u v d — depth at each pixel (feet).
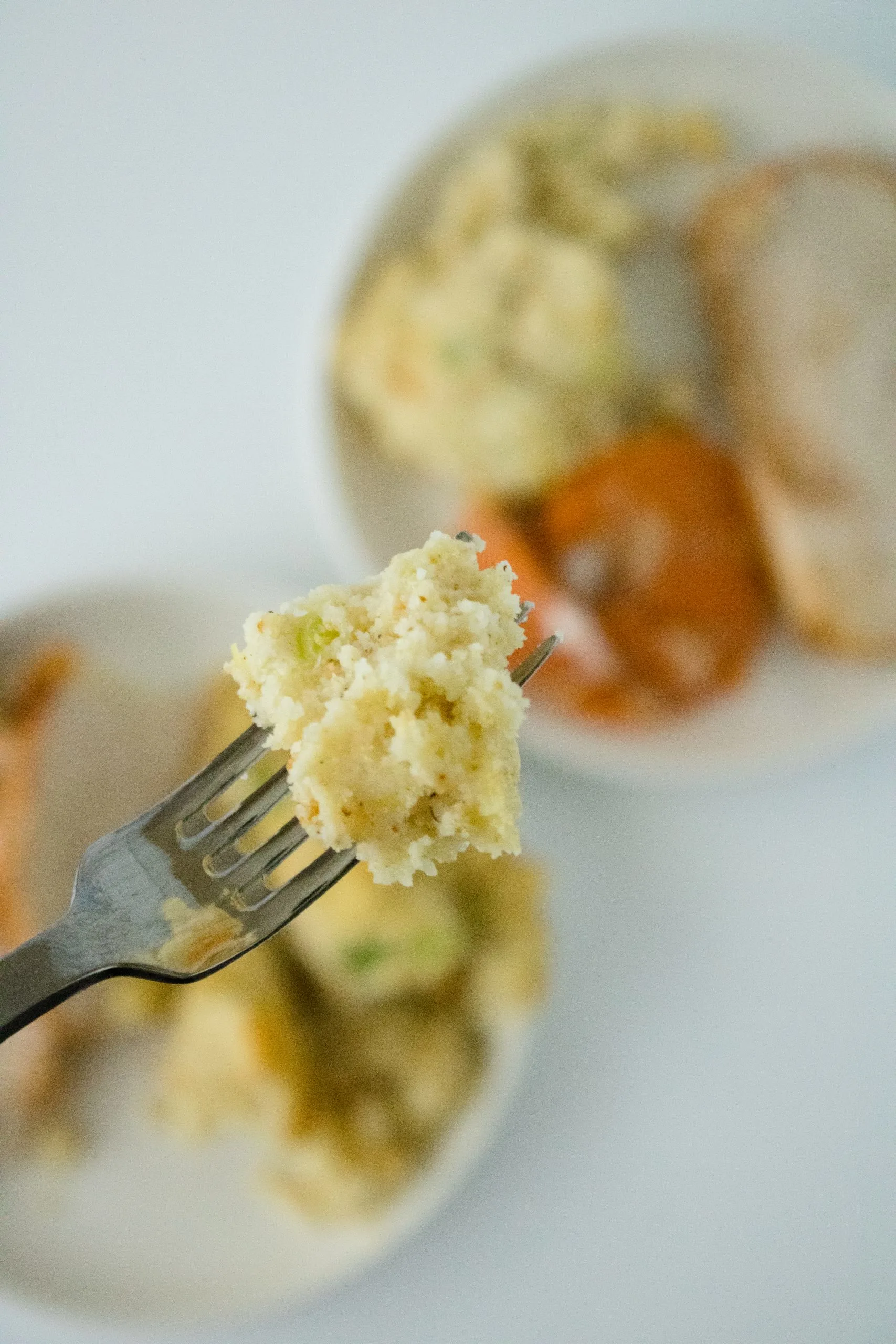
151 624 1.34
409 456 1.38
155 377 1.40
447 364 1.36
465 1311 1.36
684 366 1.44
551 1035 1.40
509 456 1.37
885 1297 1.38
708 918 1.41
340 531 1.35
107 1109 1.33
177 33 1.43
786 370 1.42
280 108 1.43
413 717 0.83
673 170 1.42
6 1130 1.32
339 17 1.43
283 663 0.85
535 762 1.41
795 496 1.39
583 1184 1.38
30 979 0.85
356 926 1.28
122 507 1.39
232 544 1.38
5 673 1.34
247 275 1.41
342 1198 1.29
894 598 1.38
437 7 1.44
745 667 1.39
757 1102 1.40
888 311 1.42
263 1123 1.31
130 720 1.35
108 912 0.86
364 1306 1.36
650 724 1.36
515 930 1.33
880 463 1.40
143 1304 1.29
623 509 1.39
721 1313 1.38
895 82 1.44
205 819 0.88
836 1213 1.39
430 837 0.84
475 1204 1.38
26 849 1.34
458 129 1.36
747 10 1.44
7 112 1.42
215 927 0.86
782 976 1.41
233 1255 1.31
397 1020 1.33
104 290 1.41
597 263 1.37
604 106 1.39
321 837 0.84
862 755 1.43
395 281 1.36
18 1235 1.30
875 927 1.41
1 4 1.42
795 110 1.40
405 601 0.85
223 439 1.40
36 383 1.40
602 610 1.38
